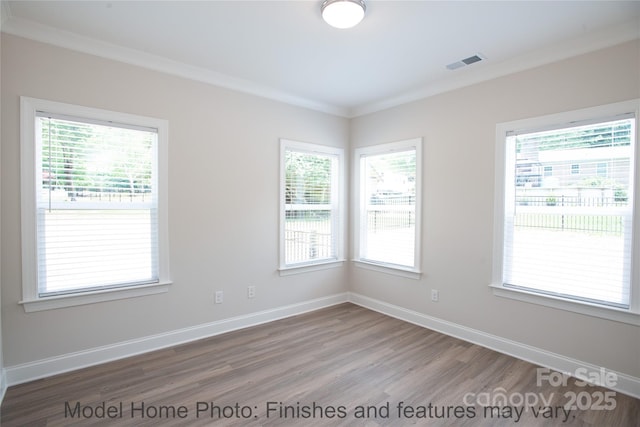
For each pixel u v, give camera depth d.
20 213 2.32
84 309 2.58
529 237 2.77
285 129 3.70
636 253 2.24
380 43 2.52
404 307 3.71
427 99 3.45
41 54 2.37
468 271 3.13
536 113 2.67
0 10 2.04
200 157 3.10
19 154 2.31
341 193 4.25
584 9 2.06
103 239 2.67
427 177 3.46
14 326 2.32
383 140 3.90
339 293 4.30
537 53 2.62
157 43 2.56
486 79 2.97
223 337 3.19
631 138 2.27
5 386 2.25
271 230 3.63
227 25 2.29
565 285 2.58
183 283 3.04
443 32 2.35
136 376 2.46
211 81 3.13
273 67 2.98
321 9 2.07
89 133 2.59
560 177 2.59
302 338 3.18
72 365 2.53
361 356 2.81
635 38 2.21
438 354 2.85
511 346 2.84
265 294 3.60
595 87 2.38
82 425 1.92
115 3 2.04
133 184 2.79
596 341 2.40
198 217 3.11
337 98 3.80
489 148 2.96
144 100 2.79
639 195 2.21
